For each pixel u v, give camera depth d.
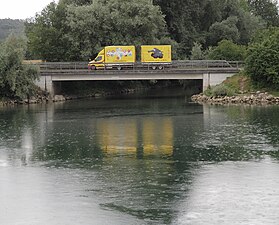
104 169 33.91
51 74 87.19
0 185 30.62
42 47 96.06
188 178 31.23
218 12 127.31
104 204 26.83
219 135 46.03
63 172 33.31
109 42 95.38
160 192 28.52
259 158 36.25
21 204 27.27
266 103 74.94
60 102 85.81
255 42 90.38
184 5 118.75
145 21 95.56
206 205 26.31
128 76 85.81
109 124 55.22
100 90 104.00
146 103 80.56
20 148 41.56
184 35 116.75
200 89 114.12
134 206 26.39
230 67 86.44
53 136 47.38
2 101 81.44
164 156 37.69
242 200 26.95
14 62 82.25
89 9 93.44
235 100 77.12
